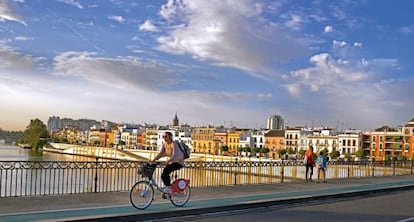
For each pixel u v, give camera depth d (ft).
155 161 42.50
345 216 42.65
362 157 370.94
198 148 550.77
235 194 54.39
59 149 418.92
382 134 401.70
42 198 44.50
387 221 40.01
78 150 400.88
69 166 56.24
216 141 534.78
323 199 55.98
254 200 49.01
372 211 46.37
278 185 68.08
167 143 42.93
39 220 33.60
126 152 360.69
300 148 456.04
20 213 36.29
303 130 473.26
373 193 65.92
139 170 41.65
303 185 69.67
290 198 51.65
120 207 40.91
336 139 426.51
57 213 36.81
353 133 424.46
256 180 94.73
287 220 39.73
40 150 400.26
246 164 77.82
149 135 615.57
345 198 58.70
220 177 85.71
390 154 394.32
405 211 46.73
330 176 100.12
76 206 40.55
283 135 483.92
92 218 34.91
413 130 382.42
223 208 44.14
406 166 116.06
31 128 447.83
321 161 80.18
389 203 54.08
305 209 47.14
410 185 76.18
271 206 48.70
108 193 49.70
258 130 556.51
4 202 41.42
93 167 55.93
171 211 39.88
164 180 42.47
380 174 108.37
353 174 102.32
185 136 573.74
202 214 41.88
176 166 42.57
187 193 44.09
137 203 40.63
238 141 520.42
